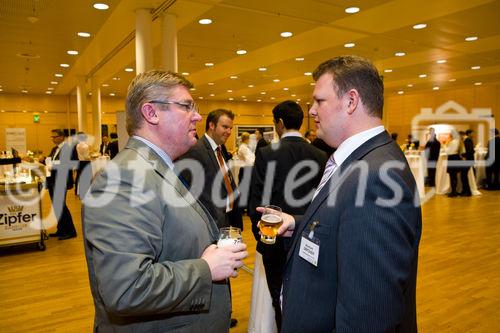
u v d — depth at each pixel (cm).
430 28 552
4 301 285
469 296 288
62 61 814
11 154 696
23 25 539
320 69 104
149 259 85
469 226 523
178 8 466
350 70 97
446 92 1379
